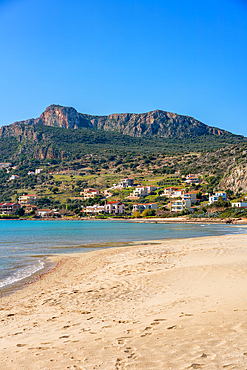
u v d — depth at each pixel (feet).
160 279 56.70
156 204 536.83
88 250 123.13
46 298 50.11
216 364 20.63
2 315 41.50
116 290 51.31
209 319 30.07
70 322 35.35
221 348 22.99
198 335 25.96
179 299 40.68
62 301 47.03
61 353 25.36
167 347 24.20
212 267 63.26
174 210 488.85
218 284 47.96
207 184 616.80
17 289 59.36
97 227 318.04
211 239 143.84
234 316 30.17
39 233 234.58
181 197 524.93
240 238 140.56
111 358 23.30
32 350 26.81
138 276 61.62
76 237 192.34
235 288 43.88
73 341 28.09
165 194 597.52
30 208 629.51
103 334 29.22
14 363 24.25
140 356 23.13
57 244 150.00
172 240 156.15
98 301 44.93
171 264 73.56
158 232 228.84
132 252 105.91
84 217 545.44
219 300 37.70
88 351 25.20
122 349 24.85
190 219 403.95
